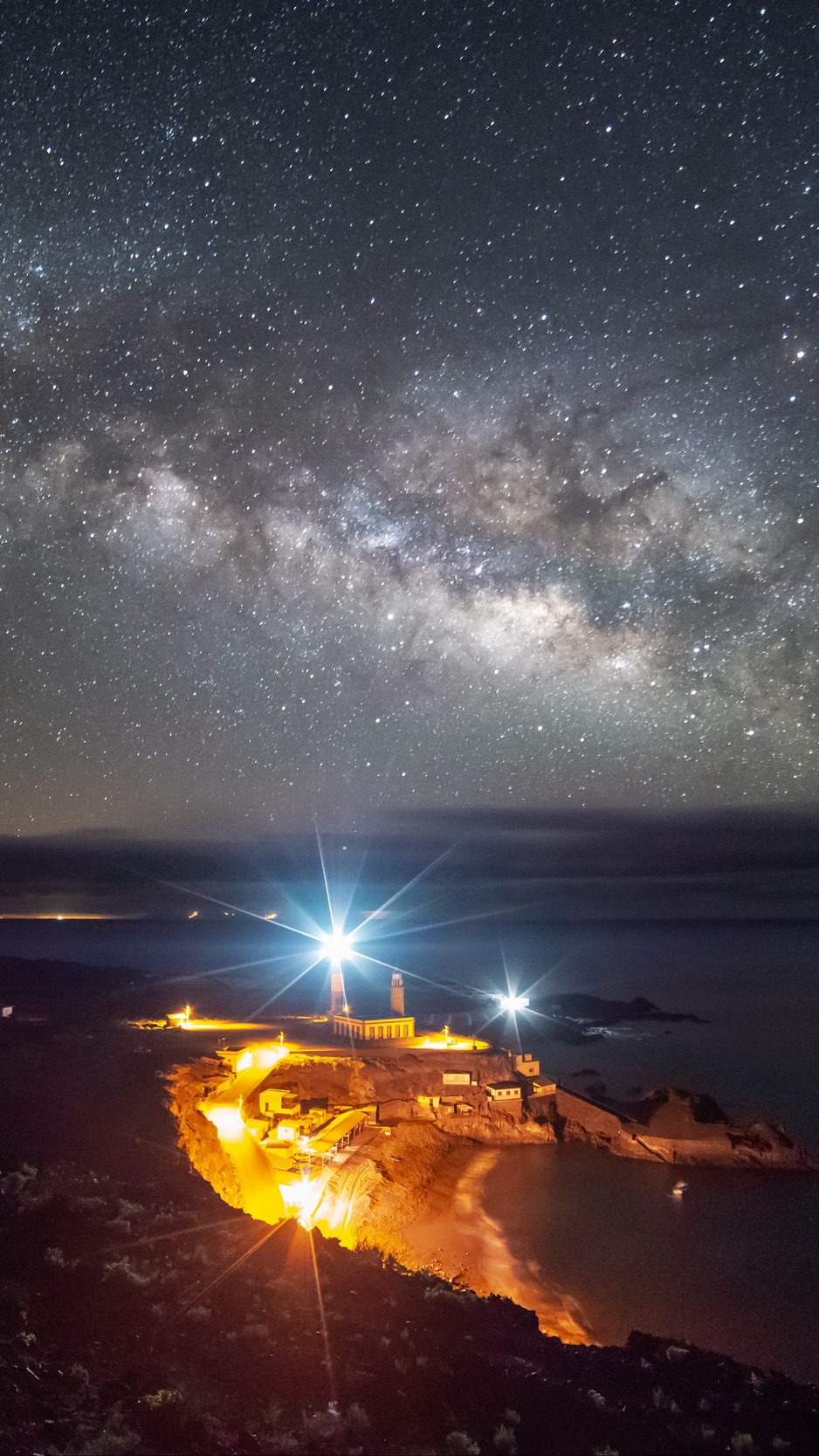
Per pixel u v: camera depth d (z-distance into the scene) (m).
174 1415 10.06
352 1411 10.98
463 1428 11.10
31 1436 8.99
